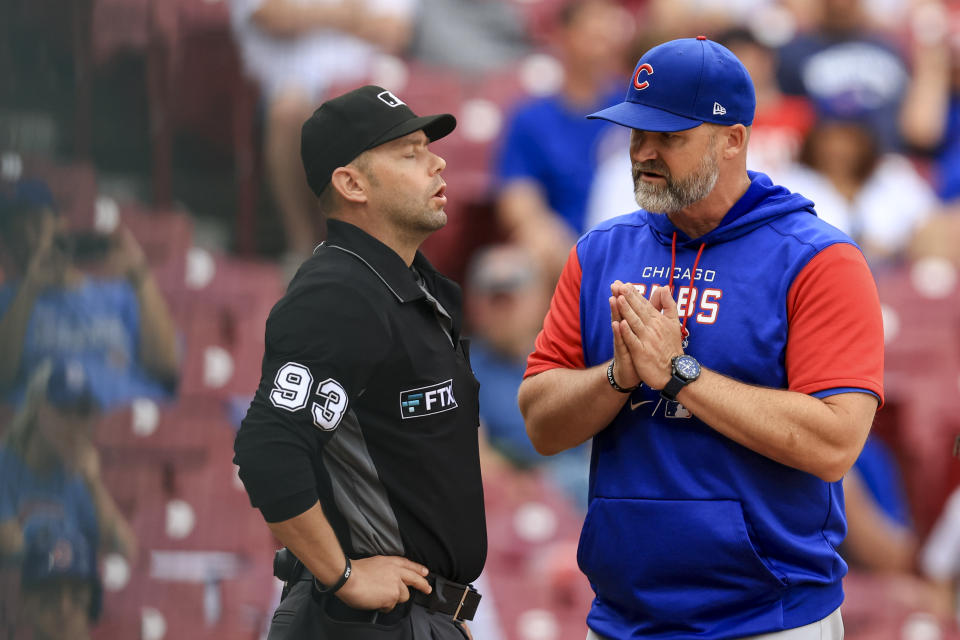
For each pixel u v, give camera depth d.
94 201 20.91
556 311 8.91
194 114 22.55
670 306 7.82
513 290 21.05
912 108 24.11
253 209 22.53
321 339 7.62
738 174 8.12
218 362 20.19
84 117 22.22
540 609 18.42
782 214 8.12
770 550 7.99
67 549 17.47
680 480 8.04
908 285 23.02
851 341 7.75
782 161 23.52
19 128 21.86
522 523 19.27
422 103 23.31
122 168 22.31
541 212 22.56
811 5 24.25
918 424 21.28
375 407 7.91
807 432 7.58
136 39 22.45
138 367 19.75
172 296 20.89
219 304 20.97
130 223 21.23
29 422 18.50
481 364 20.86
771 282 7.94
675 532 8.03
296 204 22.61
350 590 7.74
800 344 7.82
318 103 22.91
